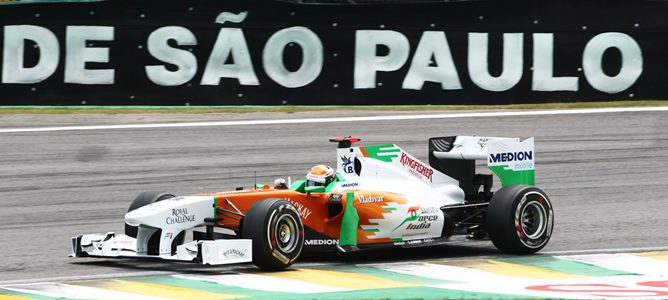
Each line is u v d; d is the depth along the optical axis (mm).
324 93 65438
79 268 37094
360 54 65250
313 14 64875
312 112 65188
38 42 63656
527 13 65062
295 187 38906
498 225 39531
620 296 30719
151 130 62312
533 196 40125
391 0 64875
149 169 55906
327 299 29594
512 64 65375
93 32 63938
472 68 65312
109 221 47062
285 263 35469
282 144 60000
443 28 65062
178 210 35375
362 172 39656
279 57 65062
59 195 51594
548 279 34438
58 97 64312
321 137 61094
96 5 63781
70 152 58688
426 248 43031
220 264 33844
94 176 54875
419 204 40031
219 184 53250
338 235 38438
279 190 37844
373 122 63375
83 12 63781
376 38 65125
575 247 42156
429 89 65500
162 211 35000
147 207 35906
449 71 65312
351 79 65375
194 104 65125
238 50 64812
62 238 43688
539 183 54156
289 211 35719
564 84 65688
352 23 65000
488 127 62312
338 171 39406
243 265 37344
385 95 65500
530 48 65375
